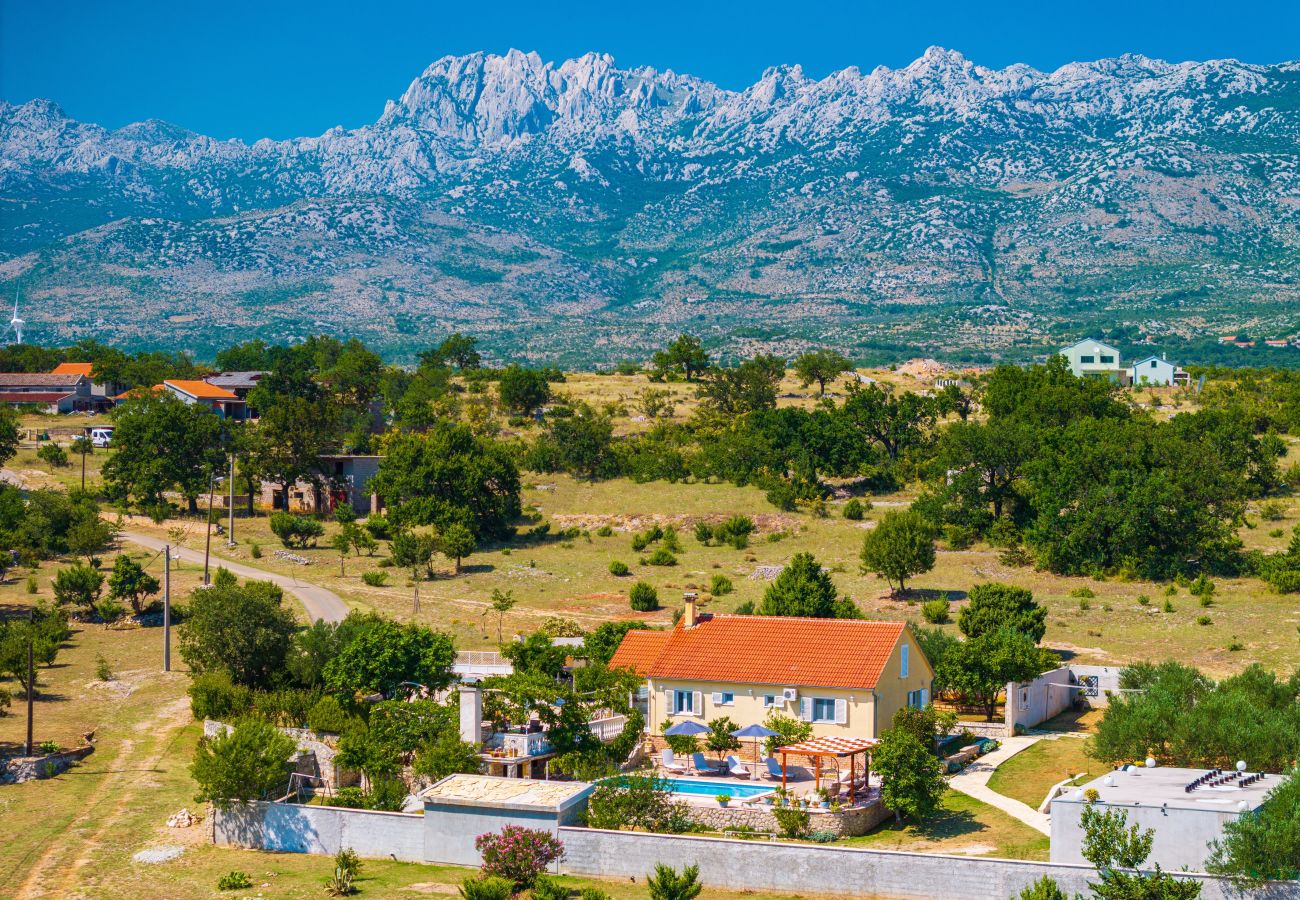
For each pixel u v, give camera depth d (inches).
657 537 5349.4
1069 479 4911.4
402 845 2472.9
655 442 6781.5
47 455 6673.2
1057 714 3304.6
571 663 3410.4
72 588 4276.6
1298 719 2605.8
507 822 2401.6
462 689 2822.3
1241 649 3690.9
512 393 7810.0
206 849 2527.1
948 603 4229.8
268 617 3447.3
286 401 6289.4
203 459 6013.8
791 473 6151.6
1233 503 5039.4
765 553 5137.8
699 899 2178.9
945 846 2351.1
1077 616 4160.9
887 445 6520.7
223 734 2647.6
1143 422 5974.4
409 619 4234.7
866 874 2158.0
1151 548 4670.3
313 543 5438.0
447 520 5211.6
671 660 3034.0
